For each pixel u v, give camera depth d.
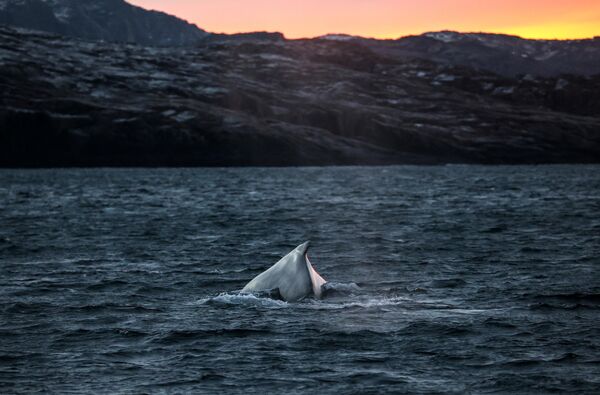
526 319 46.59
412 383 34.53
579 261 73.50
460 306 50.78
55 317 48.06
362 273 67.62
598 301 52.12
